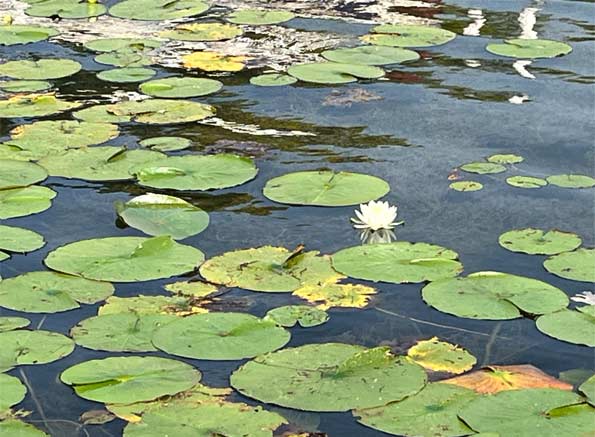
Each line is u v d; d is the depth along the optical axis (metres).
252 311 3.70
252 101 5.90
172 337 3.47
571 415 3.02
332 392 3.15
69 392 3.22
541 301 3.73
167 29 7.27
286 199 4.64
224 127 5.52
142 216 4.44
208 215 4.50
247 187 4.80
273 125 5.56
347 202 4.61
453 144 5.33
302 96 5.99
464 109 5.80
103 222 4.43
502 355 3.46
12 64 6.48
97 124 5.48
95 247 4.11
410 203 4.68
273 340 3.45
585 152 5.23
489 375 3.29
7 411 3.09
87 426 3.05
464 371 3.32
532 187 4.80
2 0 8.12
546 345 3.52
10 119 5.56
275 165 5.04
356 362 3.27
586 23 7.35
